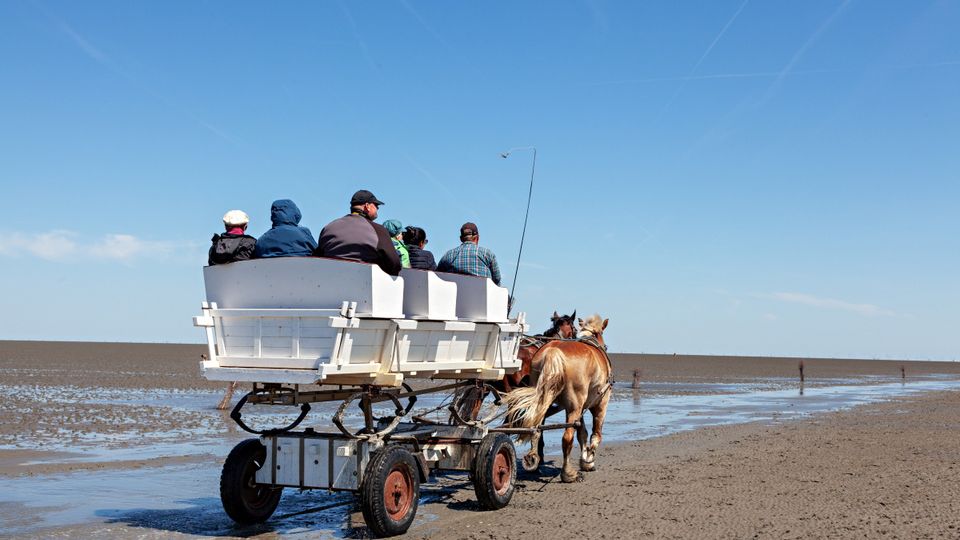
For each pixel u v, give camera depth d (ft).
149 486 40.60
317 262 28.68
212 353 30.01
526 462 42.68
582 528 31.19
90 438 58.70
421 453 33.37
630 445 58.95
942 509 34.58
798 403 107.76
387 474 29.37
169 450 53.31
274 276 29.43
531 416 38.34
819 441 61.00
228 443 56.95
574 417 40.93
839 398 120.16
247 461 31.12
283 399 29.43
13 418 69.21
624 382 162.40
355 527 32.01
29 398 89.97
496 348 36.50
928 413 90.89
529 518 33.14
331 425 66.18
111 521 32.65
